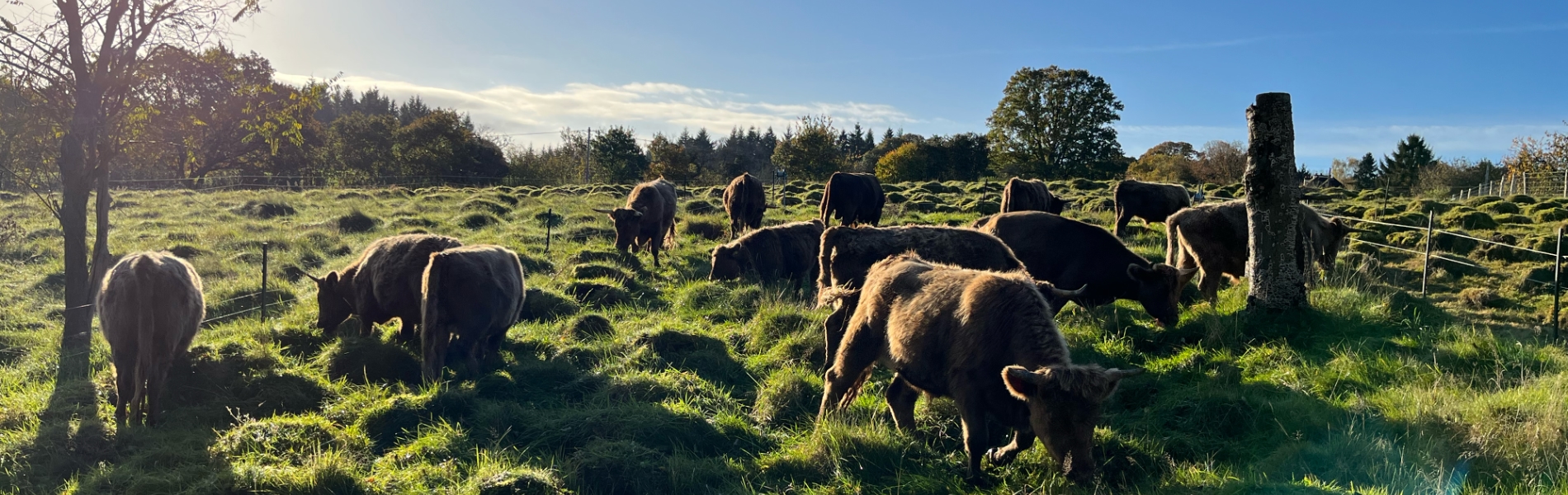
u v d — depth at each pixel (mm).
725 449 6430
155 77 9547
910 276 6430
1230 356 7957
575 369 8195
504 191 35219
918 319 5941
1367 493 4977
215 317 10422
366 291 9430
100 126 9141
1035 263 10000
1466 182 45281
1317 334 8367
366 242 17359
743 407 7414
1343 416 6312
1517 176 40094
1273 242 8797
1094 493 5262
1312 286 10508
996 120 56781
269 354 8211
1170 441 6266
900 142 79938
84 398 7223
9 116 9094
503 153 63312
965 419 5582
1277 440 6129
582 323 9727
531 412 6938
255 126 10648
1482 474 5324
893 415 6652
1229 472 5574
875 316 6477
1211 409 6605
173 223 19781
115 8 8914
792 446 6438
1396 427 6094
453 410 6988
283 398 7262
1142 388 7324
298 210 23250
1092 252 9711
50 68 8758
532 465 5926
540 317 10586
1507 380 7023
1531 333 9727
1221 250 10859
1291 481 5305
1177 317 9195
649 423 6457
